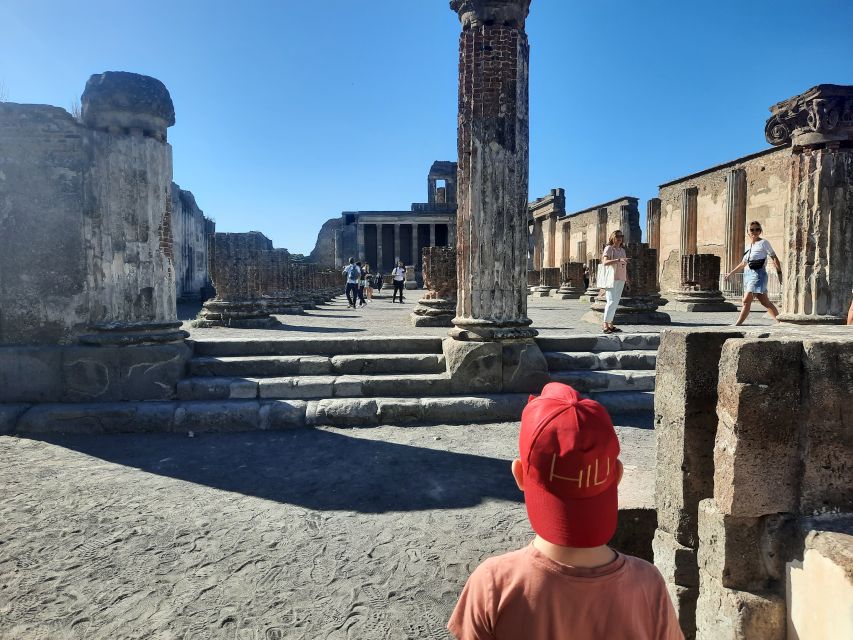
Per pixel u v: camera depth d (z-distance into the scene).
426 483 4.61
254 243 11.91
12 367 6.50
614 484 1.09
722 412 2.07
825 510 1.95
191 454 5.40
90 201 6.70
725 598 2.04
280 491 4.45
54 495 4.35
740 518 2.03
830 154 7.54
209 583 3.09
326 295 26.05
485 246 7.04
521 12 7.09
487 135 6.97
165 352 6.71
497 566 1.19
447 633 2.65
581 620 1.09
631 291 12.17
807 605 1.83
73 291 6.73
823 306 7.70
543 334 8.82
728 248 21.19
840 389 1.92
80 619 2.75
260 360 7.21
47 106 6.63
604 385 7.21
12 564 3.29
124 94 6.57
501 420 6.57
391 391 6.89
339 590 3.03
